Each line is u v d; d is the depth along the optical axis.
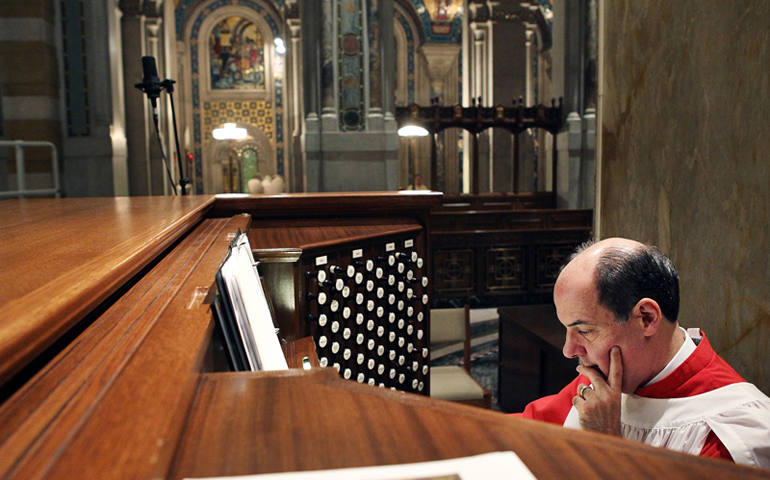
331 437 0.50
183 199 2.68
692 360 1.28
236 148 19.06
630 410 1.30
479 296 8.02
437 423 0.53
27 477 0.35
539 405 1.74
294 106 15.84
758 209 1.86
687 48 2.23
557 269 8.16
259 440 0.49
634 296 1.23
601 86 2.99
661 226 2.44
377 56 9.07
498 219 8.03
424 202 2.99
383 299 2.67
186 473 0.44
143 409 0.47
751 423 1.13
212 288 0.94
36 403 0.47
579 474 0.44
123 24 10.19
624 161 2.74
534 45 17.59
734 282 1.99
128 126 10.28
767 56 1.81
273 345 1.13
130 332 0.68
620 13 2.74
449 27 18.11
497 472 0.43
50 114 8.70
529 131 13.32
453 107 9.94
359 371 2.52
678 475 0.44
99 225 1.27
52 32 8.80
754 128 1.87
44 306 0.49
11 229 1.21
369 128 9.14
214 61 18.92
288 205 2.84
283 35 18.73
